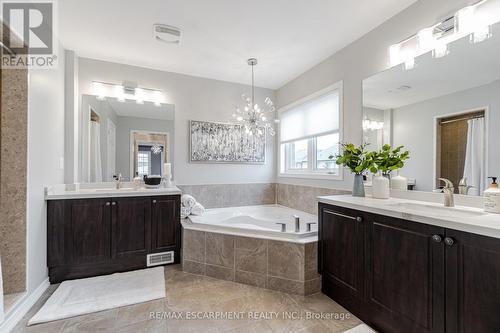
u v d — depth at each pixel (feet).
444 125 5.87
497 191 4.71
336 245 6.53
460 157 5.57
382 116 7.38
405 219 4.76
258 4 6.59
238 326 5.60
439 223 4.19
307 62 10.15
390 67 7.12
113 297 6.73
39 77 6.89
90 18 7.19
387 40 7.27
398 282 4.90
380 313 5.29
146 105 10.74
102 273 8.21
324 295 6.97
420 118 6.38
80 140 9.70
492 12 5.09
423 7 6.29
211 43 8.65
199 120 11.69
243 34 8.09
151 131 10.81
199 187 11.63
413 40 6.55
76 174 9.55
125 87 10.35
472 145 5.37
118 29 7.79
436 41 6.02
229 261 7.93
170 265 9.16
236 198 12.39
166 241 9.14
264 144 13.07
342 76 8.96
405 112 6.73
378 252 5.34
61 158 8.75
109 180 10.09
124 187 10.29
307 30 7.85
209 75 11.59
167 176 10.32
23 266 6.14
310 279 7.04
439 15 5.94
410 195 6.64
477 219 4.00
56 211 7.63
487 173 5.11
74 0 6.36
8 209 6.07
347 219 6.19
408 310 4.69
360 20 7.33
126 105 10.41
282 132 12.82
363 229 5.73
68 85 9.16
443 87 5.86
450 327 4.01
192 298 6.80
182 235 8.98
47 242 7.50
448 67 5.77
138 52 9.35
